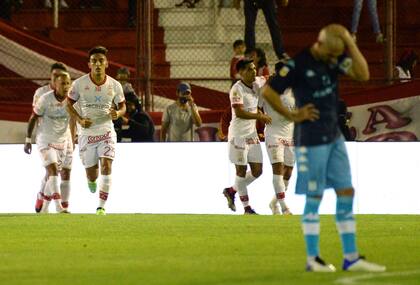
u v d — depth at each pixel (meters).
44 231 39.00
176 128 57.88
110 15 72.12
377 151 53.84
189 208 53.97
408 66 64.38
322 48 27.02
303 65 27.14
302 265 28.89
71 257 31.02
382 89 59.06
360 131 59.22
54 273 27.44
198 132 59.56
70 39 70.75
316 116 26.98
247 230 39.38
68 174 51.38
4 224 41.84
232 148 51.00
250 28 61.28
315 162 27.06
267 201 54.19
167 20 70.25
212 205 53.97
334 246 33.84
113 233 38.25
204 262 29.66
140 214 48.62
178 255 31.44
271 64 69.00
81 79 48.59
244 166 51.12
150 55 60.28
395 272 27.22
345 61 27.09
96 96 48.53
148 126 56.88
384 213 53.44
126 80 58.53
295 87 27.39
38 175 54.38
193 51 69.06
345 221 27.52
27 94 64.25
